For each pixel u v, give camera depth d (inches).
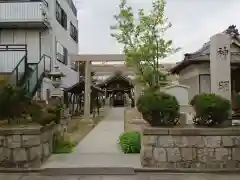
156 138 245.8
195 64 505.4
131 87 975.6
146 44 501.0
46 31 634.8
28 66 494.6
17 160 247.3
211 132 243.9
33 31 632.4
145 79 524.7
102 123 661.9
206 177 225.3
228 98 279.9
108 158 280.2
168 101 255.9
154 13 502.9
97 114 911.0
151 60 512.7
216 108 249.6
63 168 245.6
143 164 245.9
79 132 490.3
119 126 593.0
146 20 502.9
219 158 243.3
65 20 807.7
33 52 631.2
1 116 276.2
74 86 726.5
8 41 631.8
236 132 244.1
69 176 229.0
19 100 284.4
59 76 503.2
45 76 525.7
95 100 828.0
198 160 243.4
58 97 510.6
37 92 515.8
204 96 258.5
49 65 589.9
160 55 508.1
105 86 983.6
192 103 269.6
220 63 283.7
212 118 252.5
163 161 243.9
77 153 306.5
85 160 272.7
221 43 284.5
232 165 242.8
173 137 245.1
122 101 1659.7
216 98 255.1
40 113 299.7
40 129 253.9
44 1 627.5
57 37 704.4
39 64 519.5
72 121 666.2
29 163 248.5
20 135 249.4
